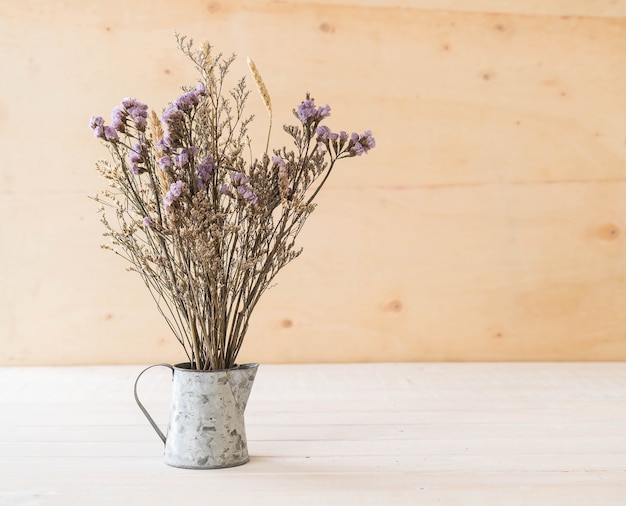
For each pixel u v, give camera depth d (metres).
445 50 1.98
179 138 1.23
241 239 1.28
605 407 1.58
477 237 1.99
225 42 1.96
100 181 1.95
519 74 1.99
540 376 1.83
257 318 1.97
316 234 1.97
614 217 2.00
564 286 2.00
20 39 1.94
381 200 1.98
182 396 1.25
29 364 1.95
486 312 2.00
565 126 2.00
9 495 1.16
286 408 1.57
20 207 1.95
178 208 1.21
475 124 1.99
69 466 1.26
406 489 1.18
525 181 2.00
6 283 1.95
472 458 1.29
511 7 1.99
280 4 1.96
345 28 1.97
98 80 1.95
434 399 1.64
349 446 1.35
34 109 1.94
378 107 1.98
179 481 1.20
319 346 1.98
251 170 1.27
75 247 1.95
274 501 1.14
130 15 1.95
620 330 2.01
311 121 1.27
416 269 1.99
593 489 1.18
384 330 1.99
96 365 1.96
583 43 2.00
